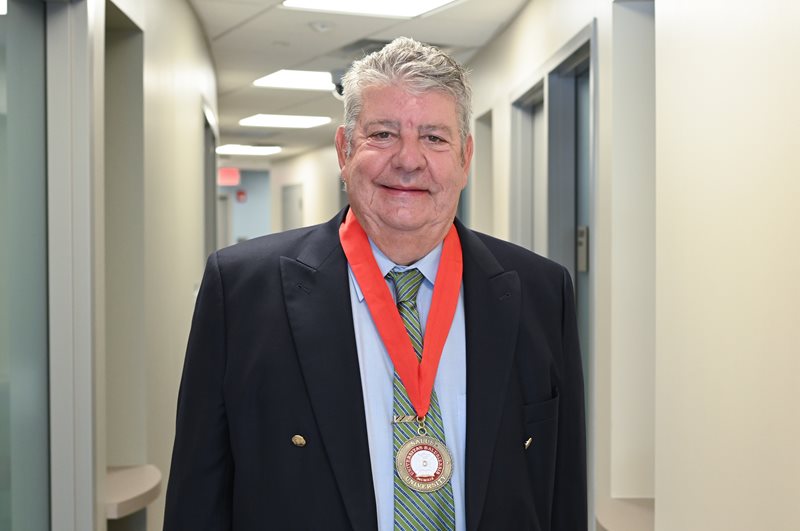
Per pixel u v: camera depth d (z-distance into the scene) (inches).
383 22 175.3
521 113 171.5
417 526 44.2
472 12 165.2
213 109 216.4
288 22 176.4
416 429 45.6
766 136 58.9
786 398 56.2
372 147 44.4
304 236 50.1
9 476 74.8
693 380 71.6
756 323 60.4
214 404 46.6
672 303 76.2
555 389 50.6
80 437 85.3
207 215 223.8
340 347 45.6
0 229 72.7
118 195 107.8
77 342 85.0
